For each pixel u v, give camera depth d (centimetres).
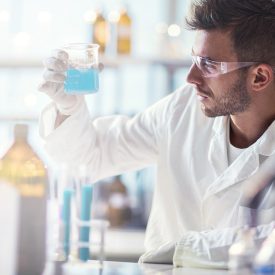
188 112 289
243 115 272
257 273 171
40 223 178
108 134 299
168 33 533
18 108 541
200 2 269
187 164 281
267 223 247
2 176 185
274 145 265
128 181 519
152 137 295
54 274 185
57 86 265
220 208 266
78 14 556
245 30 265
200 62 265
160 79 537
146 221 513
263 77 269
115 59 507
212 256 222
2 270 167
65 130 278
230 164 274
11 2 559
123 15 517
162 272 204
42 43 555
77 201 231
